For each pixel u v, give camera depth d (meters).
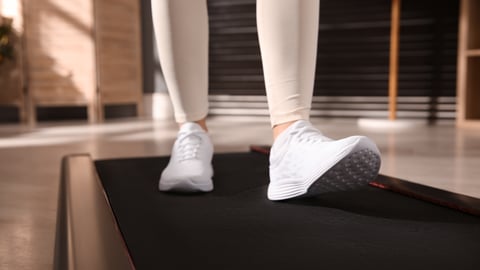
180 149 1.04
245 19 4.10
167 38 1.02
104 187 1.04
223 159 1.42
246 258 0.59
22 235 0.92
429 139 2.47
